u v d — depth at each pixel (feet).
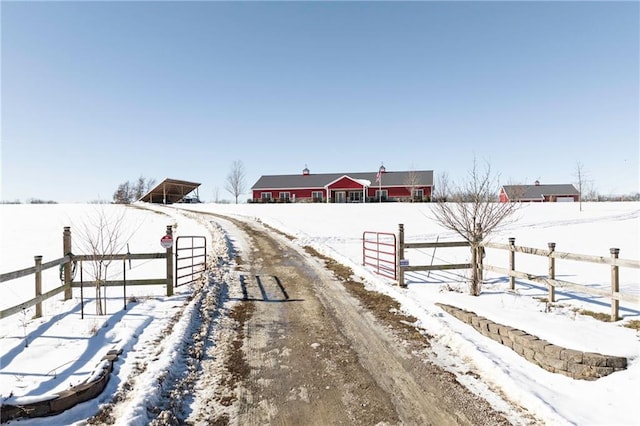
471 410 13.50
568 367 15.53
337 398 14.34
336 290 30.12
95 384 13.58
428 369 16.76
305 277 34.47
